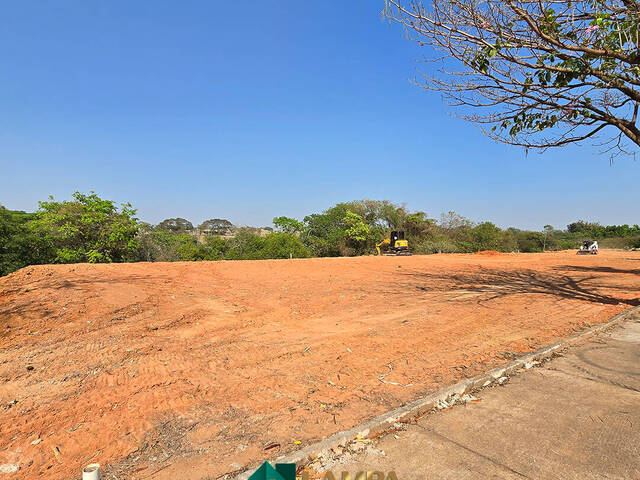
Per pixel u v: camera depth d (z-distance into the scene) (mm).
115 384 4277
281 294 9961
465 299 9453
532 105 6617
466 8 5828
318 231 42219
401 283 11992
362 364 4863
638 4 5168
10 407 3744
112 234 21297
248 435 3137
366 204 42844
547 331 6332
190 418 3471
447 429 3158
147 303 8305
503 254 32188
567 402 3633
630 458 2695
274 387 4156
